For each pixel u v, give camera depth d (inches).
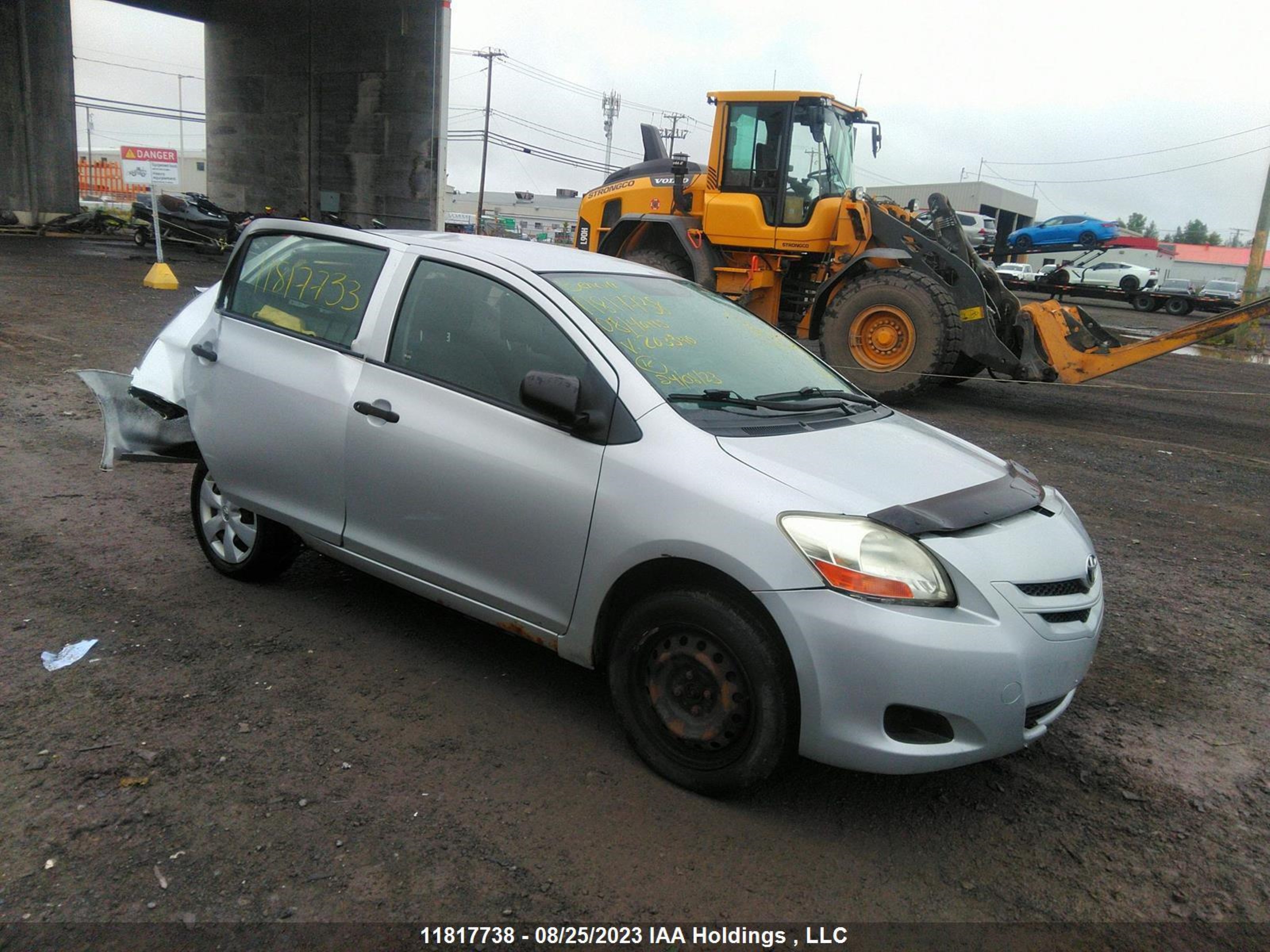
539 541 129.3
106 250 1039.0
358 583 185.6
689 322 155.3
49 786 115.4
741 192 458.3
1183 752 140.5
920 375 410.3
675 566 119.6
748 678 113.7
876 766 108.1
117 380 183.9
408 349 147.6
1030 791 128.6
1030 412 435.5
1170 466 330.6
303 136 1375.5
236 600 173.6
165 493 234.7
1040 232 1657.2
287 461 158.1
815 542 109.1
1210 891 110.0
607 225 534.3
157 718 132.8
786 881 107.5
